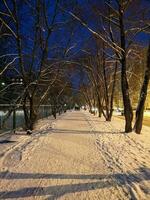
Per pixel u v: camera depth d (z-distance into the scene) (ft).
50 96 117.19
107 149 41.55
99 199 20.44
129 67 96.58
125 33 62.64
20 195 20.80
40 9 58.34
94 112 171.63
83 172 27.63
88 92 219.82
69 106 315.78
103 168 29.45
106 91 111.04
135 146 45.37
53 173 26.99
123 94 64.95
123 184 24.04
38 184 23.52
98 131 66.85
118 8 61.05
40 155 35.35
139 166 30.86
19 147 40.27
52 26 58.34
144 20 66.39
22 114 64.49
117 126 84.64
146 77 63.82
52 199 20.18
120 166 30.50
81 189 22.54
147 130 81.87
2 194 20.93
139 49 82.02
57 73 69.51
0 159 32.04
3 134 50.24
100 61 118.32
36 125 77.20
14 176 25.66
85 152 38.45
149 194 21.65
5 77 65.98
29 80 58.85
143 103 65.00
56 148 40.88
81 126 80.02
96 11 66.33
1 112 49.37
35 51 59.82
